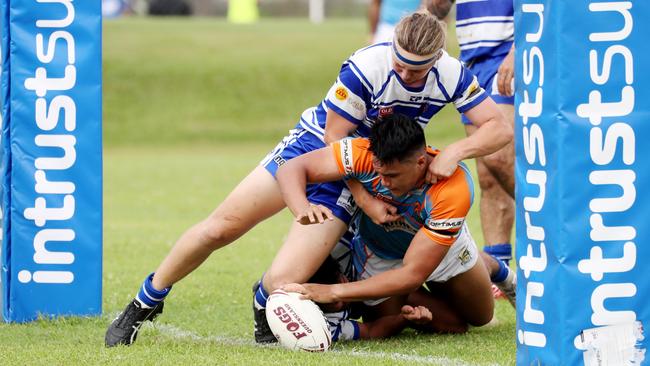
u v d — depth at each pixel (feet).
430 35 58.59
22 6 69.05
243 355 59.88
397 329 67.92
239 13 464.24
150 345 63.21
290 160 61.72
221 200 156.04
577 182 47.75
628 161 47.83
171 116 276.62
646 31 47.34
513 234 119.96
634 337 48.57
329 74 300.61
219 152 240.32
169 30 343.26
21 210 70.59
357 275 67.97
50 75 69.72
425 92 62.28
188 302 80.48
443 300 68.54
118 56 309.42
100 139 70.74
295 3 597.11
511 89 80.64
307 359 58.54
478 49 85.81
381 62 61.93
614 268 48.21
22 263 70.95
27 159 70.28
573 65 47.32
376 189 61.57
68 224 71.10
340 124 63.57
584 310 48.29
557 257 48.24
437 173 59.36
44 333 67.00
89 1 69.62
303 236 63.26
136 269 96.32
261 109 281.74
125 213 142.51
